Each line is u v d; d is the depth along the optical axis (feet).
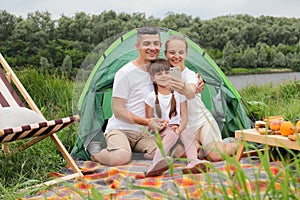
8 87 14.66
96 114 15.12
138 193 11.68
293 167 12.39
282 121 13.19
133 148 14.05
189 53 14.58
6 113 12.63
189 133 13.46
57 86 23.09
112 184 12.45
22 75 23.70
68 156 13.55
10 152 14.25
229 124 16.08
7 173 13.17
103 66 15.39
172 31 14.56
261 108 19.02
